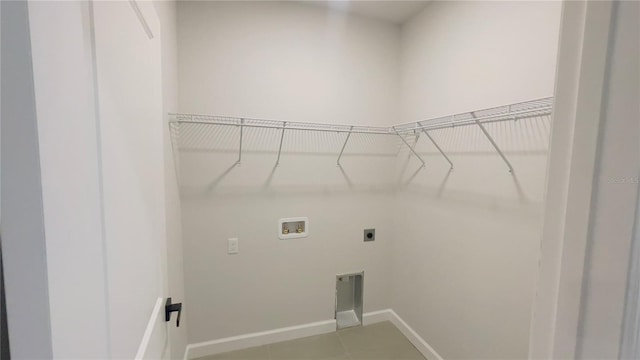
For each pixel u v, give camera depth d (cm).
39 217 31
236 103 190
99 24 48
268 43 195
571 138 36
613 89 32
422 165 204
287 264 213
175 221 160
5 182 30
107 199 51
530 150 129
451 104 177
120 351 58
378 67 224
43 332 32
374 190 232
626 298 32
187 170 184
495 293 150
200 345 196
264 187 202
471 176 163
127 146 63
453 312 179
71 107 38
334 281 226
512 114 130
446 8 180
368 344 213
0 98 29
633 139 31
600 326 34
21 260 31
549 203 39
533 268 130
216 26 183
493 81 148
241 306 204
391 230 240
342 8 205
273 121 198
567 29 36
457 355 176
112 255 53
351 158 223
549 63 121
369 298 238
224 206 194
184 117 175
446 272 184
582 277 35
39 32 31
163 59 128
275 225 207
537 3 125
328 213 220
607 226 33
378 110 226
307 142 210
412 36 214
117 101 56
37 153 31
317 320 224
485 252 155
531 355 43
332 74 212
